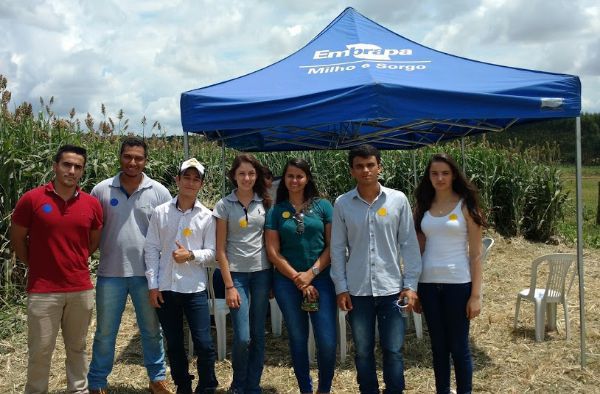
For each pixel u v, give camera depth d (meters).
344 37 5.78
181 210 4.00
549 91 4.49
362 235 3.71
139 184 4.07
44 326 3.74
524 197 11.17
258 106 4.45
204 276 4.05
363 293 3.70
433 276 3.78
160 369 4.23
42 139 7.17
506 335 5.75
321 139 8.05
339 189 11.53
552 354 5.14
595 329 5.86
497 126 6.43
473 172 11.36
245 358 4.03
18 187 6.44
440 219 3.79
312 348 5.04
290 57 5.64
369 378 3.80
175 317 4.04
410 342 5.50
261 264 3.99
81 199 3.80
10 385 4.65
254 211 3.98
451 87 4.47
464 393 3.79
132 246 4.02
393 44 5.68
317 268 3.84
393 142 8.58
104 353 4.07
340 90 4.32
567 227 12.21
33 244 3.72
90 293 3.91
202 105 4.57
